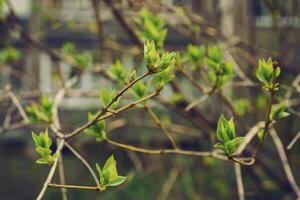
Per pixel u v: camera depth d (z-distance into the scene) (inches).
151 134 290.4
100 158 391.5
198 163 254.2
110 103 85.4
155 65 75.2
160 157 270.7
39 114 118.8
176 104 177.6
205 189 261.4
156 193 388.8
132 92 103.0
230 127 82.2
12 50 201.2
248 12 221.0
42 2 457.1
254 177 207.5
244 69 195.2
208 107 197.3
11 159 534.6
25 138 548.7
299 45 209.6
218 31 184.4
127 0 170.4
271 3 199.5
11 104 165.3
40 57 553.6
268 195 207.9
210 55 117.2
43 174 515.2
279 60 196.5
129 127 284.5
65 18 223.0
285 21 206.2
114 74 118.8
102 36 194.1
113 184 76.4
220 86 118.1
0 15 183.2
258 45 220.2
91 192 423.5
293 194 185.5
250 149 184.2
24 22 542.9
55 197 461.4
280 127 213.2
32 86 217.2
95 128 99.5
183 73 135.9
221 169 246.7
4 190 505.7
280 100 154.5
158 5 173.2
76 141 229.3
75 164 442.6
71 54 185.8
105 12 229.8
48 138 82.0
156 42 113.1
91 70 173.0
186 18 180.7
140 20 127.3
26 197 500.7
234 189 241.4
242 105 163.6
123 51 195.3
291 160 234.7
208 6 209.6
